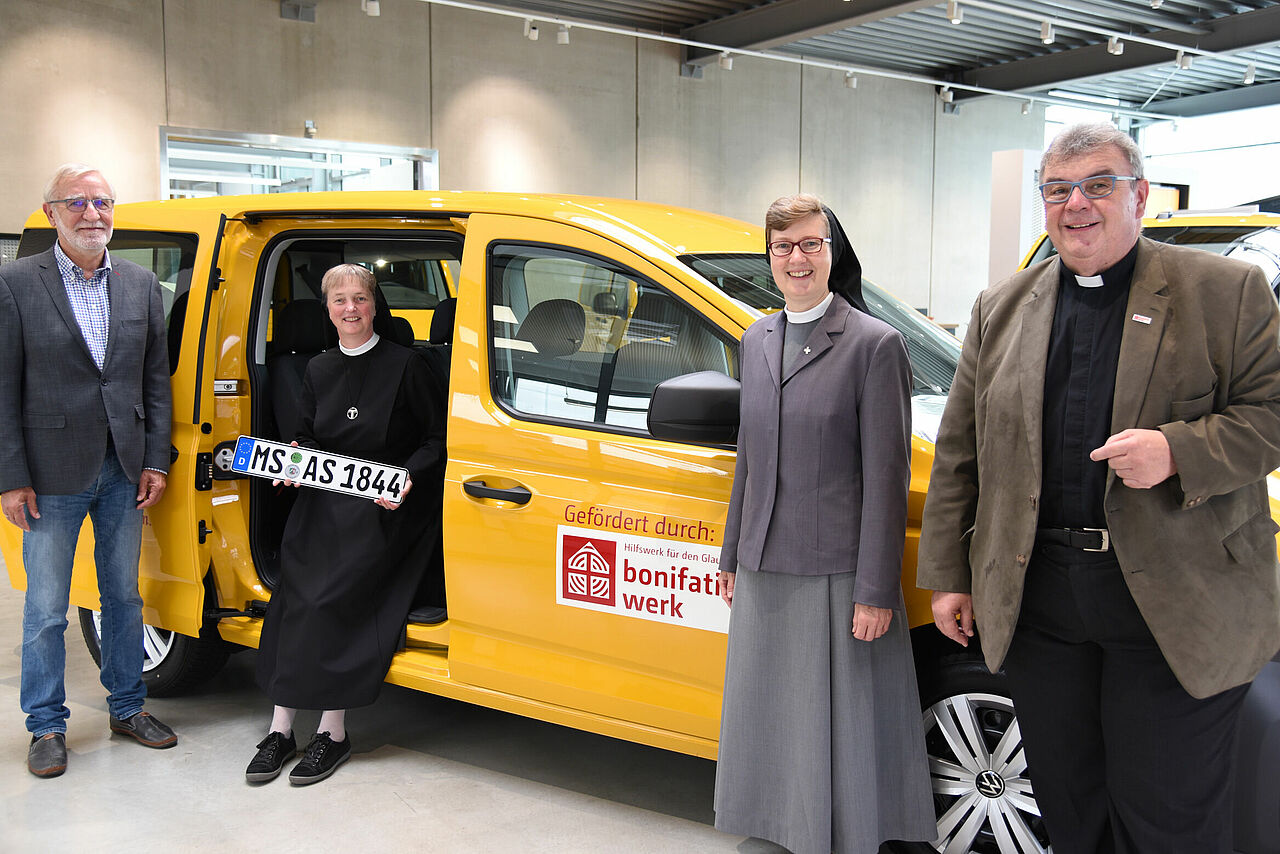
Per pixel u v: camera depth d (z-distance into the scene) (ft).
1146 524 5.44
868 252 42.63
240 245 10.61
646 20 34.91
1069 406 5.72
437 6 31.22
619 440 8.25
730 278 8.33
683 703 8.07
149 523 10.67
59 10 25.29
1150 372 5.40
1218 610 5.45
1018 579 5.87
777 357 7.19
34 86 25.11
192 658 11.32
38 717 10.06
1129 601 5.62
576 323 8.65
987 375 6.18
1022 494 5.85
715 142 37.73
